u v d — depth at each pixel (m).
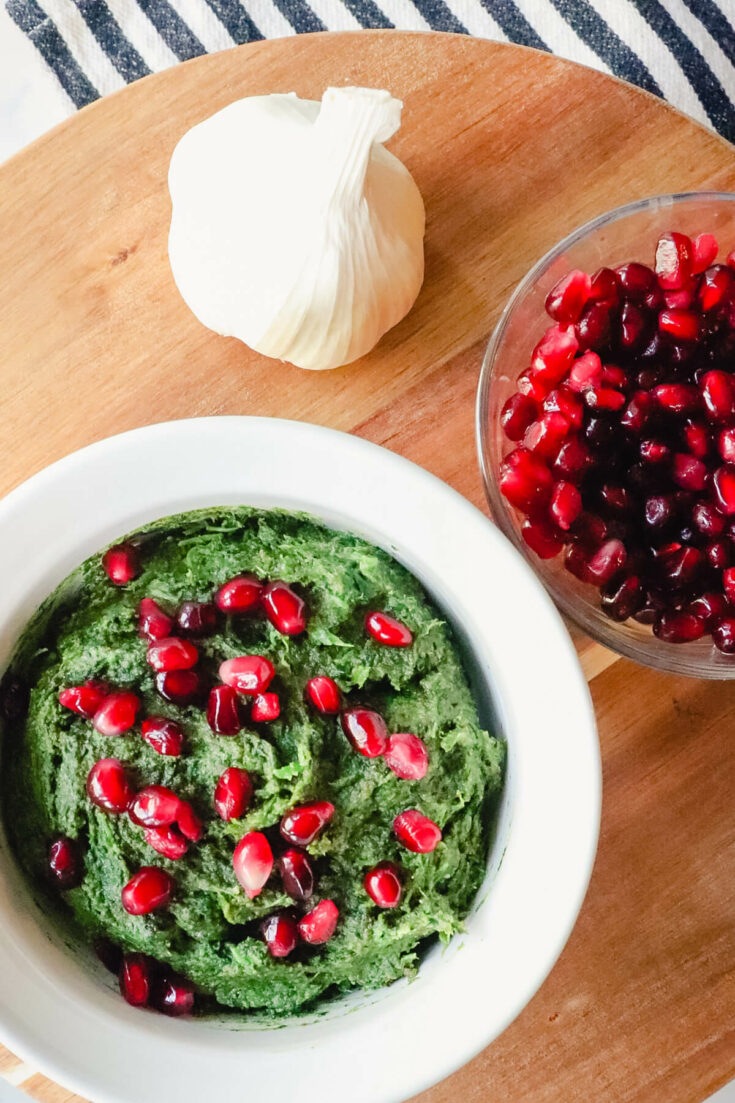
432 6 0.40
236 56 0.35
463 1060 0.30
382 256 0.34
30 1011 0.30
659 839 0.35
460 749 0.32
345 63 0.35
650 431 0.35
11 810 0.32
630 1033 0.35
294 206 0.33
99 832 0.31
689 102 0.40
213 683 0.32
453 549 0.30
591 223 0.33
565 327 0.35
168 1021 0.31
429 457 0.35
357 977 0.32
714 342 0.35
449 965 0.31
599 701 0.35
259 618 0.32
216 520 0.32
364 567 0.32
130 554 0.32
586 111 0.35
